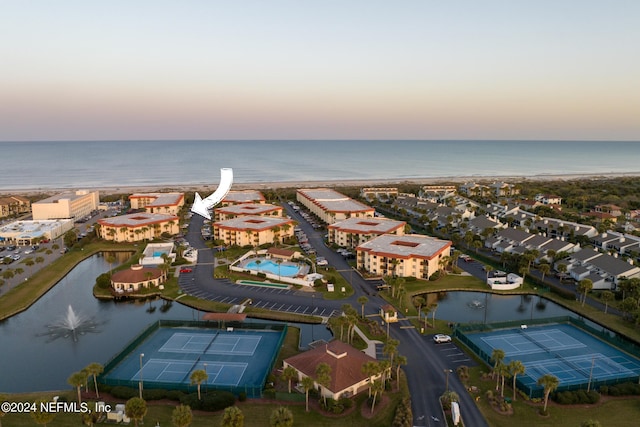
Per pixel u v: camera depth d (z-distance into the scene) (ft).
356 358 308.40
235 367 326.65
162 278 519.19
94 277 559.38
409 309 440.04
